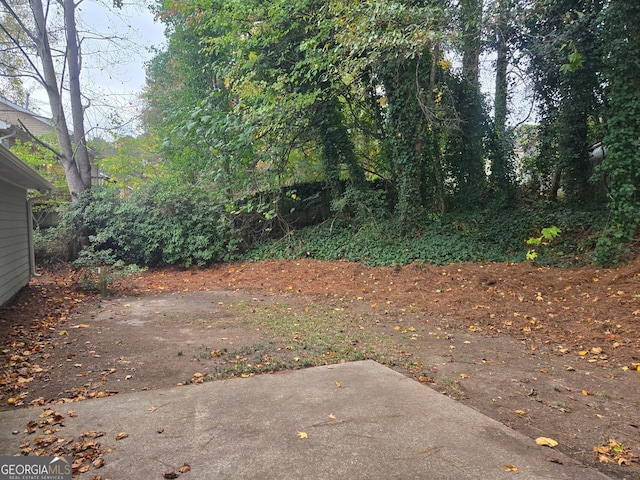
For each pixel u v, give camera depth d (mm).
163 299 7980
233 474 2322
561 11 9711
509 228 10836
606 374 3998
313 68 8758
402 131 10742
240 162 9844
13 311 6621
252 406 3217
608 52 8156
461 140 12508
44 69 12039
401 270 9273
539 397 3467
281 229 13102
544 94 11453
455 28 7699
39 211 13602
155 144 17281
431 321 6082
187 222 11852
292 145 11258
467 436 2750
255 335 5379
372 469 2363
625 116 7871
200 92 13391
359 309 6898
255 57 9391
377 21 7164
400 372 4047
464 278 8258
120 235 11805
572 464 2453
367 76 10930
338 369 4078
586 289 6902
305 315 6496
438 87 11391
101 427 2895
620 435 2846
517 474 2324
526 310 6293
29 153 15906
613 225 8180
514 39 10820
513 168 12359
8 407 3305
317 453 2535
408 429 2840
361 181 12445
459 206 12703
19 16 12352
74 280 9781
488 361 4383
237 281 9859
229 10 10477
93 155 20250
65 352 4711
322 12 8664
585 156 11188
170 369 4148
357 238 11422
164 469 2371
